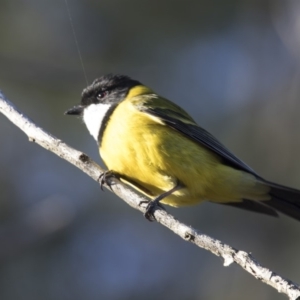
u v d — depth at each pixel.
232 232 12.25
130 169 8.08
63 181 12.41
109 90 8.92
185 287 12.09
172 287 12.05
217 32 13.20
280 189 8.27
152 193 8.34
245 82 13.40
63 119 12.36
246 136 12.89
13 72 12.32
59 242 11.58
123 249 12.09
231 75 13.46
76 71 12.59
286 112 12.84
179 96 13.15
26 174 12.46
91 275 11.71
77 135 12.31
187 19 12.87
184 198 8.24
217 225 12.29
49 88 12.46
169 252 12.30
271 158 12.63
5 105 7.71
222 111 13.22
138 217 12.31
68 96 12.48
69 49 12.58
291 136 12.67
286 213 8.48
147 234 12.33
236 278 11.88
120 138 8.04
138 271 12.08
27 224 10.82
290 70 13.12
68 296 11.34
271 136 12.77
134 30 12.75
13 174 12.42
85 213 12.12
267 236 12.16
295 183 12.38
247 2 13.21
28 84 12.41
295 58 13.05
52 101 12.43
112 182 7.47
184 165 8.00
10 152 12.58
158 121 8.02
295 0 13.00
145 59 12.93
